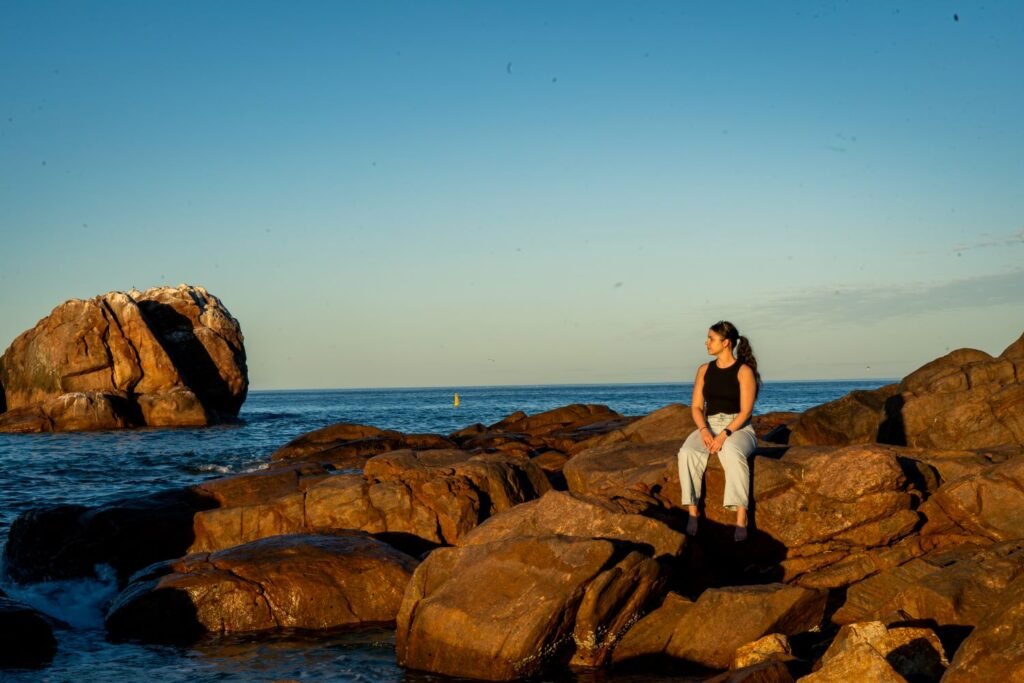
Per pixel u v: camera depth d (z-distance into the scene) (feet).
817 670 22.33
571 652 28.30
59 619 36.88
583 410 102.22
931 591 26.20
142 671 28.58
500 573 28.40
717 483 34.14
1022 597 20.52
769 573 33.42
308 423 195.11
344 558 35.68
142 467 93.97
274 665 29.09
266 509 43.39
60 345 174.91
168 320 193.98
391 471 45.93
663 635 28.53
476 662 27.17
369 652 30.53
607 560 27.45
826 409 54.19
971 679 20.27
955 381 53.16
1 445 130.21
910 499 33.14
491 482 44.80
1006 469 31.99
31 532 43.91
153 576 35.70
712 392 33.65
